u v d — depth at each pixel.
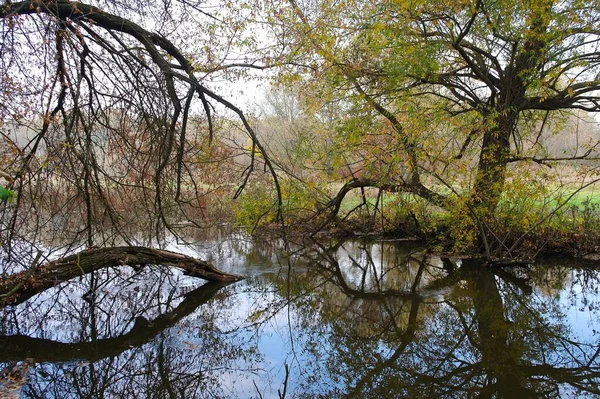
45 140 6.91
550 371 6.41
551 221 12.23
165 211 9.32
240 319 8.66
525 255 12.02
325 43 10.06
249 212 13.83
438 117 10.73
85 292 10.02
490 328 8.23
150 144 7.49
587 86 11.34
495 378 6.24
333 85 11.29
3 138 6.76
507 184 11.49
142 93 7.18
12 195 3.71
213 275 10.59
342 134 12.34
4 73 6.36
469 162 11.56
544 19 9.61
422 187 12.48
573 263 12.28
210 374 6.33
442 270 12.45
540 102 11.62
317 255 14.34
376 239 16.67
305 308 9.48
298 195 13.97
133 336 7.66
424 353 7.21
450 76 12.15
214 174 9.97
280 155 15.45
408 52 10.36
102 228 8.52
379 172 12.64
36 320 8.36
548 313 8.98
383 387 6.02
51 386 5.85
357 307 9.59
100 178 8.62
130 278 10.80
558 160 11.48
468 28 10.02
